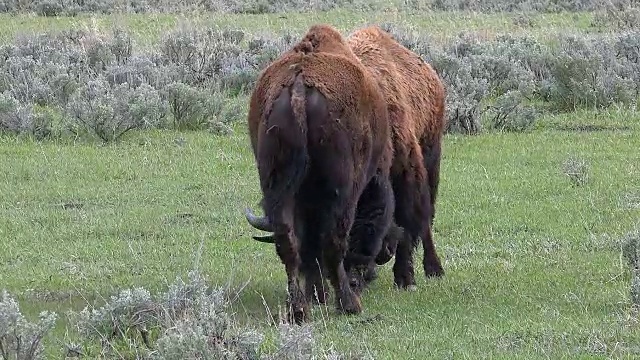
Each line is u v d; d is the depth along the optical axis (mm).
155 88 72000
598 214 42125
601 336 26484
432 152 35531
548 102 71312
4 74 70688
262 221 28078
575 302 30250
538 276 33562
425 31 103375
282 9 134625
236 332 22922
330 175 27359
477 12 129375
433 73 35844
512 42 92500
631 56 83438
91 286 33062
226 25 106062
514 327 27641
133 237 39562
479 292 31906
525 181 47969
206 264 35594
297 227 27688
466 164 51688
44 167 50156
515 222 41094
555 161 52500
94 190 46344
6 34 103625
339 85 27594
